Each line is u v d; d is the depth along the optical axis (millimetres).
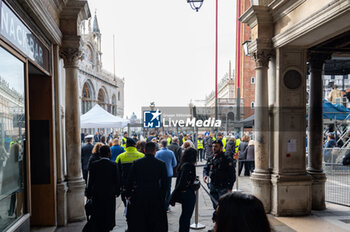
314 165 7363
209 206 7473
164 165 4555
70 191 6199
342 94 18406
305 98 6723
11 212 3756
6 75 3541
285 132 6594
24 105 4270
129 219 4430
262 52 6730
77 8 6188
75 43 6289
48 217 5742
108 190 4883
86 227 4859
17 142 3969
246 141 12133
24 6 4102
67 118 6344
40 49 5105
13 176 3824
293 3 5809
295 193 6516
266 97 6797
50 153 5789
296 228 5660
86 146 8891
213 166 5566
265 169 6789
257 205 1224
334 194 8734
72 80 6344
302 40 6051
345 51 7363
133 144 6258
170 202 4906
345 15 4480
